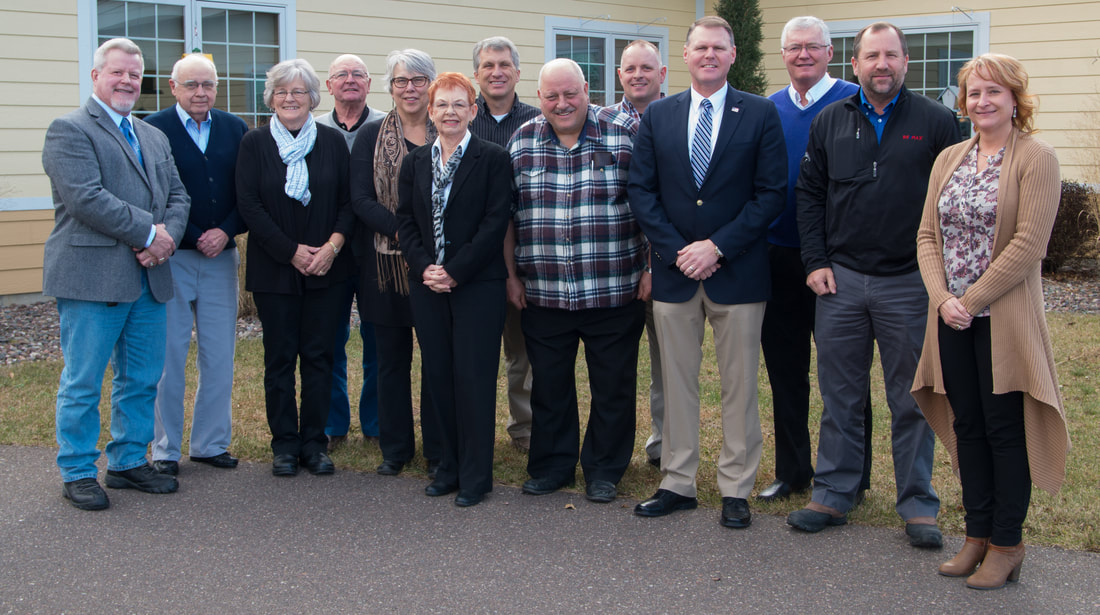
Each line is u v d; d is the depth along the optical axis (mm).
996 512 3324
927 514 3727
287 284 4477
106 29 8945
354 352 7219
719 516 4023
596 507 4148
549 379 4340
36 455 4793
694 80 3934
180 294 4543
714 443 5062
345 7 10047
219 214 4566
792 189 4168
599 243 4168
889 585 3352
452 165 4102
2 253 8641
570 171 4172
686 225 3912
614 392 4297
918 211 3635
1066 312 8328
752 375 3936
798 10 12258
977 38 11281
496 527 3914
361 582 3391
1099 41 10617
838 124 3787
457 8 10695
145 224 4090
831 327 3812
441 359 4246
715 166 3877
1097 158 9828
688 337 3996
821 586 3348
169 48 9297
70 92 8781
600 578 3422
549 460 4406
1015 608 3170
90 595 3279
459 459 4297
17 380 6320
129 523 3936
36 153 8711
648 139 4012
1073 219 9734
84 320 4109
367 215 4434
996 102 3270
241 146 4484
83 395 4125
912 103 3666
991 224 3281
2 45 8430
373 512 4086
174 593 3299
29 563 3533
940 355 3400
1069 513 3902
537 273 4258
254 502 4199
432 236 4180
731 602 3230
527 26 11219
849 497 3877
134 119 4246
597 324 4273
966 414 3379
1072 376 6203
